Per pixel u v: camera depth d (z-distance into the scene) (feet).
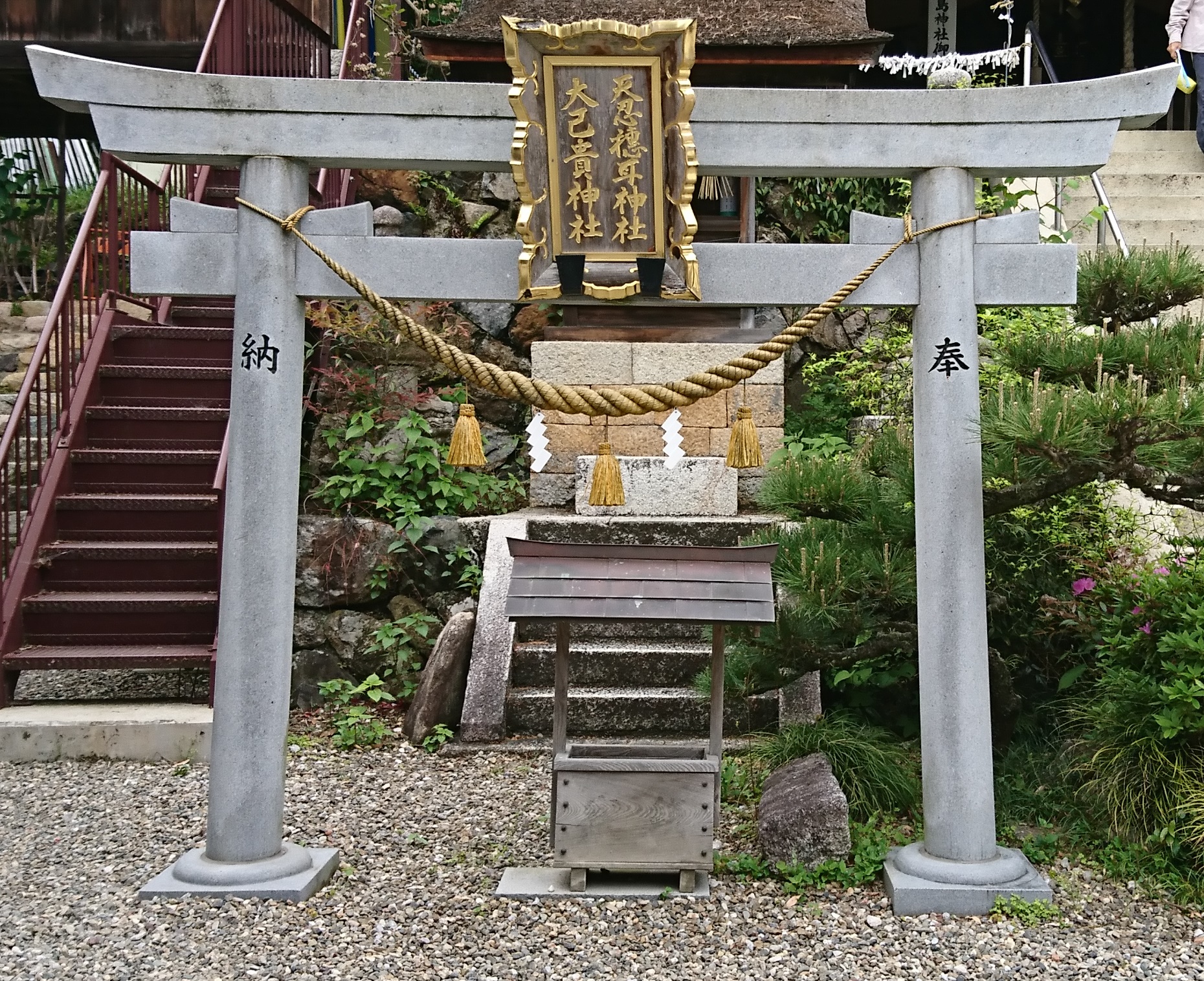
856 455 15.92
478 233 27.04
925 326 12.66
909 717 16.93
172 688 20.21
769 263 12.66
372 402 23.25
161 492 20.68
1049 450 11.75
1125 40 38.93
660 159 11.75
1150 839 12.69
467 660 18.97
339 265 12.37
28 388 19.61
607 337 23.12
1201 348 12.19
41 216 35.19
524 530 20.59
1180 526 19.44
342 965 10.78
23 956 10.93
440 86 12.42
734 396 22.81
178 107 12.42
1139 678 13.32
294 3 31.89
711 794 12.14
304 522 20.62
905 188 27.30
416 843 14.07
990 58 27.40
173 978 10.53
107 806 15.48
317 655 20.17
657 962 10.85
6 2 29.89
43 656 18.24
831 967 10.78
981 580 12.53
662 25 11.03
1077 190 28.84
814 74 23.61
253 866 12.39
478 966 10.80
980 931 11.48
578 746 12.95
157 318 24.16
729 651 14.90
